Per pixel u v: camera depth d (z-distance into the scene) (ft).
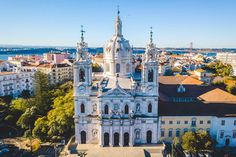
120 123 315.58
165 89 416.87
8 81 583.58
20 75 619.26
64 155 304.30
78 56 312.29
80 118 323.78
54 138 351.87
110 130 317.22
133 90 314.55
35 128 348.59
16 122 402.52
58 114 359.66
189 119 326.24
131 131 317.42
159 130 327.06
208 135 309.22
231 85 487.61
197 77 599.98
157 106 319.47
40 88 461.78
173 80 471.21
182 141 320.09
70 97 424.87
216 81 545.03
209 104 346.33
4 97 543.80
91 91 319.88
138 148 314.55
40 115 410.31
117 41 355.36
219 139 330.34
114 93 310.65
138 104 321.11
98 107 317.83
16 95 608.19
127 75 361.30
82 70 313.53
